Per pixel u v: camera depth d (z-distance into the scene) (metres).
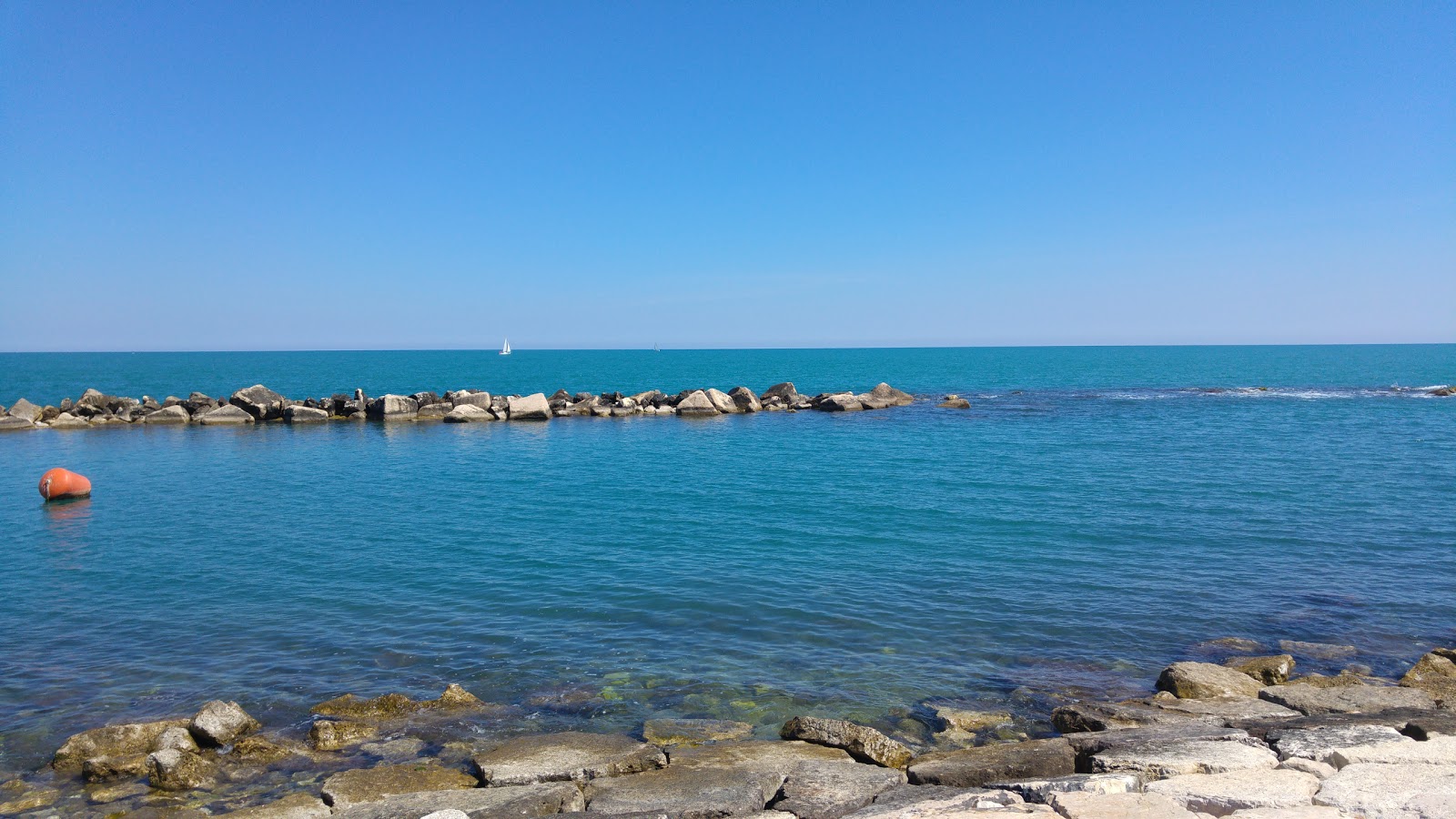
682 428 47.09
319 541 20.16
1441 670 11.56
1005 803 7.02
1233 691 10.92
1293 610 14.93
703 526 21.67
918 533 20.72
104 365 170.75
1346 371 110.62
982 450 36.22
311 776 9.22
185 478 29.80
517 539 20.30
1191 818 6.32
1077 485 27.45
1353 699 10.17
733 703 11.16
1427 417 49.00
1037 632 13.80
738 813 7.48
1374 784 6.73
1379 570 17.45
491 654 12.88
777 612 14.80
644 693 11.47
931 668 12.33
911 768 8.40
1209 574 17.14
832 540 20.09
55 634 13.75
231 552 19.06
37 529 21.59
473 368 151.25
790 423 49.06
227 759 9.60
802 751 9.30
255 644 13.29
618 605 15.17
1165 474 29.58
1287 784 6.92
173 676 12.04
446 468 32.16
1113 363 153.12
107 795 8.87
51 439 42.06
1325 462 32.09
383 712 10.74
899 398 60.41
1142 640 13.49
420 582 16.62
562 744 9.43
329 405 52.81
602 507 24.23
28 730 10.38
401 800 7.80
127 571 17.56
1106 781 7.09
